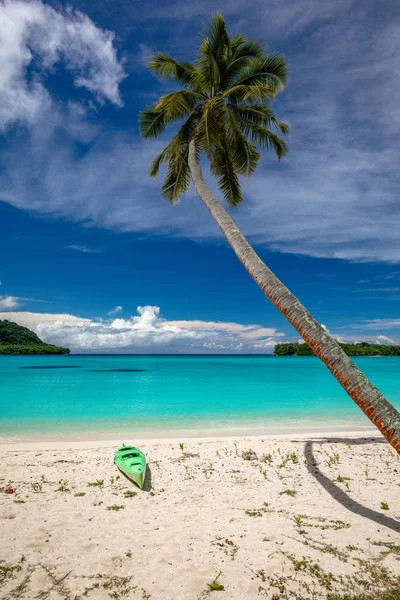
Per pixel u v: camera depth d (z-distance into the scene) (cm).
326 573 441
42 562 462
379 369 5578
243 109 1262
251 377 4003
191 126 1327
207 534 537
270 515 603
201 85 1281
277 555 480
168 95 1143
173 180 1434
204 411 1778
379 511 618
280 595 402
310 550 492
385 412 464
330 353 519
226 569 448
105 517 593
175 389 2755
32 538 521
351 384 492
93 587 414
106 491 709
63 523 570
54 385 3014
